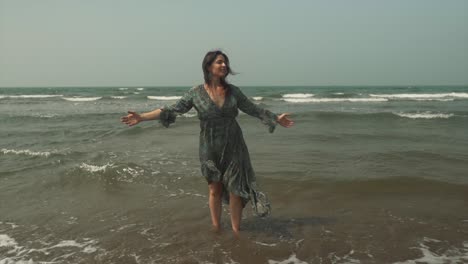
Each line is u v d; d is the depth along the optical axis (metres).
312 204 4.60
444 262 3.09
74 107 26.59
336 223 3.97
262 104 28.78
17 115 18.61
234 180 3.42
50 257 3.29
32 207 4.69
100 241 3.61
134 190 5.34
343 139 9.86
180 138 10.66
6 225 4.07
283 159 7.23
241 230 3.81
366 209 4.39
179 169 6.54
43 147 9.32
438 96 39.25
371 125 13.59
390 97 37.81
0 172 6.42
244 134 11.12
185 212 4.39
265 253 3.30
